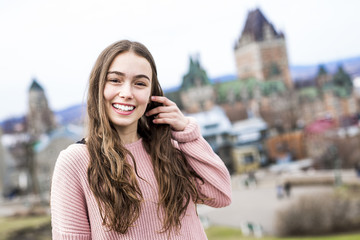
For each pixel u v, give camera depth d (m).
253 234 17.27
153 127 1.40
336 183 26.58
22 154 50.78
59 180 1.21
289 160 48.94
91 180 1.20
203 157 1.37
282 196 25.41
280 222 16.53
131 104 1.26
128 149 1.31
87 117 1.30
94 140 1.25
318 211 15.77
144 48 1.33
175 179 1.30
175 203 1.25
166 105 1.42
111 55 1.26
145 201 1.23
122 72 1.25
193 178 1.40
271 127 51.50
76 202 1.19
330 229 15.58
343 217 15.49
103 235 1.18
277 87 54.50
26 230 21.56
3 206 31.34
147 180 1.26
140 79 1.27
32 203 29.86
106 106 1.28
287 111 52.66
